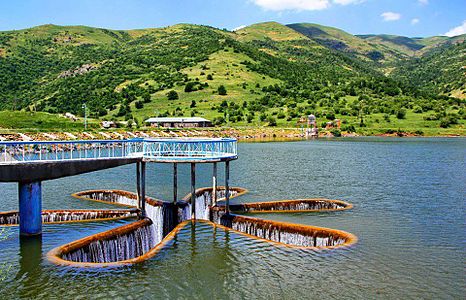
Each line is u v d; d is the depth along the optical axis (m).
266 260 31.73
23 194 36.56
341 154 120.69
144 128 182.38
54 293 26.28
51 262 29.97
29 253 33.22
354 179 73.94
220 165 95.12
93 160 38.53
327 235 36.31
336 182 70.75
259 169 87.69
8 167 34.78
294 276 28.98
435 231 40.19
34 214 37.03
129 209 46.88
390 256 32.84
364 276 29.09
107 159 39.50
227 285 27.62
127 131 161.25
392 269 30.31
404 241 36.81
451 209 50.03
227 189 44.34
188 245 34.94
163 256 32.44
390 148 143.25
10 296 25.88
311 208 50.34
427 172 82.81
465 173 81.25
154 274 29.12
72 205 52.50
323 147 147.62
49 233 38.94
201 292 26.61
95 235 33.69
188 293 26.48
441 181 71.62
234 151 46.16
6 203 54.88
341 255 32.69
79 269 29.34
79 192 58.28
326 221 44.19
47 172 36.38
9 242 35.88
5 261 31.38
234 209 48.44
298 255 32.66
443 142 177.25
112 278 28.33
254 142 175.62
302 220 44.72
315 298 26.08
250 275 29.14
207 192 57.00
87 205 52.47
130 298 25.80
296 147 147.62
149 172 83.75
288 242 37.88
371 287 27.48
